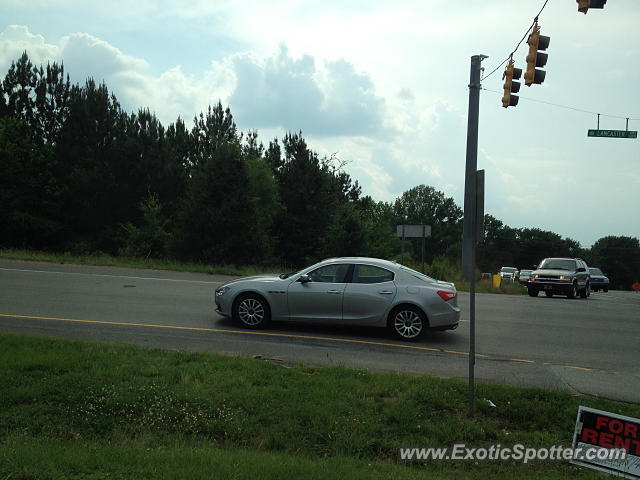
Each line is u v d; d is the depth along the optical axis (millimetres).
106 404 5984
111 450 4930
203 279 20844
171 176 53531
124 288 16672
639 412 6516
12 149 48781
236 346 9406
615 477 5051
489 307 18156
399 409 6145
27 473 4238
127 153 52219
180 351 8211
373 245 43062
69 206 51344
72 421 5734
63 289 15711
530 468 5312
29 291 15008
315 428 5676
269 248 45594
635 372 9203
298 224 53406
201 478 4258
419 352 9836
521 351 10578
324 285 11039
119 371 6844
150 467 4492
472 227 6328
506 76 15227
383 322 10875
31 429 5539
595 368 9383
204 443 5426
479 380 7969
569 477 5090
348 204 43312
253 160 55125
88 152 51875
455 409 6359
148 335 9992
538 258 124000
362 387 6758
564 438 5914
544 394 6840
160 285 17922
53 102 54656
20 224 47906
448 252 103375
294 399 6266
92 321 11148
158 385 6430
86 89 54875
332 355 9148
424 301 10758
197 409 5973
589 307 19875
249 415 5926
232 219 42531
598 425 5121
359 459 5262
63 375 6645
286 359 8594
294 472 4508
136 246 47719
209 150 59312
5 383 6320
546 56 12320
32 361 6953
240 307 11188
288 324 11773
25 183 49156
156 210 48938
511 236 127875
